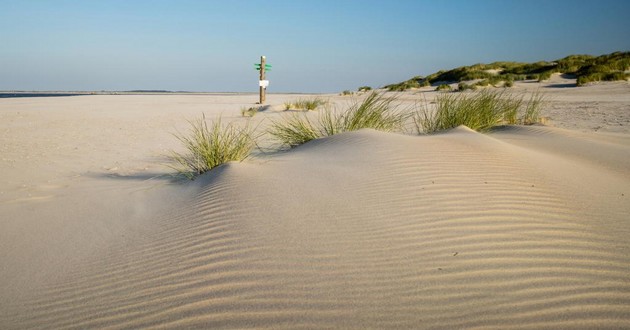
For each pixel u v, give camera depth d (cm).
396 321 164
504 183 329
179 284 207
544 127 734
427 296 180
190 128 1023
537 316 165
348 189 321
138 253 255
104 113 1553
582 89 2131
